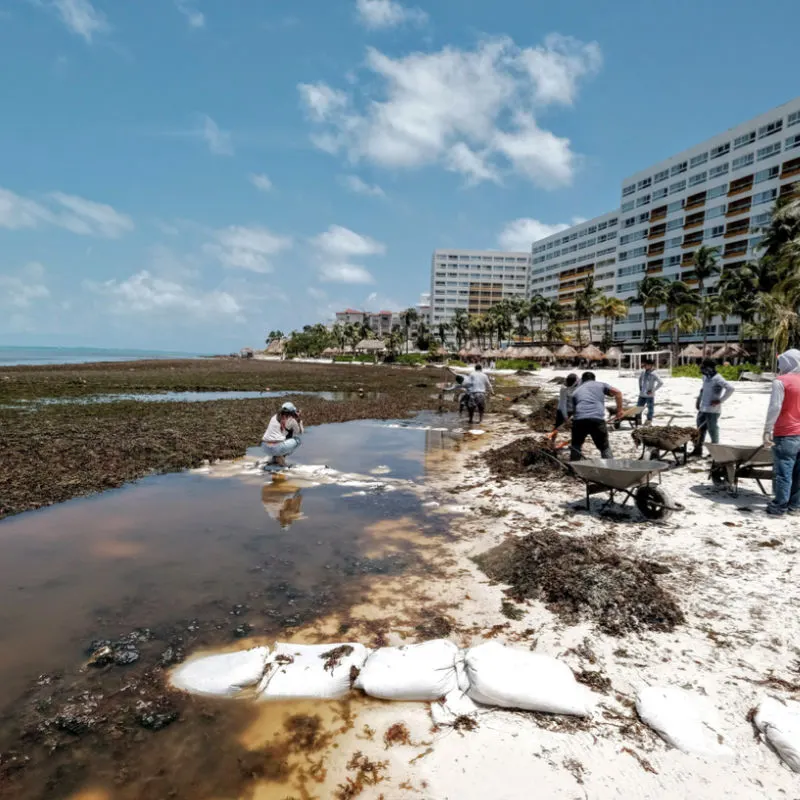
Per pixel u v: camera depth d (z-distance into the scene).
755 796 2.49
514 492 8.32
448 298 178.00
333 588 4.95
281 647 3.80
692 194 85.94
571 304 132.25
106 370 61.38
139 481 9.17
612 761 2.74
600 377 44.12
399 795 2.58
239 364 89.69
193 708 3.27
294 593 4.85
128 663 3.76
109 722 3.14
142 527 6.71
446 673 3.40
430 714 3.18
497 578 5.10
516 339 130.75
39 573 5.30
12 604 4.64
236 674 3.45
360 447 12.73
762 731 2.86
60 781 2.71
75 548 5.99
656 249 94.06
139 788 2.65
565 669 3.39
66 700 3.35
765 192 74.31
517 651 3.53
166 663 3.76
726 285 62.12
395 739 2.97
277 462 10.28
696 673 3.46
